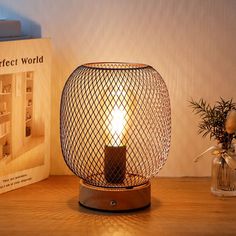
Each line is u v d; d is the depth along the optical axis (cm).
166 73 116
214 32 115
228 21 115
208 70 116
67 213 103
